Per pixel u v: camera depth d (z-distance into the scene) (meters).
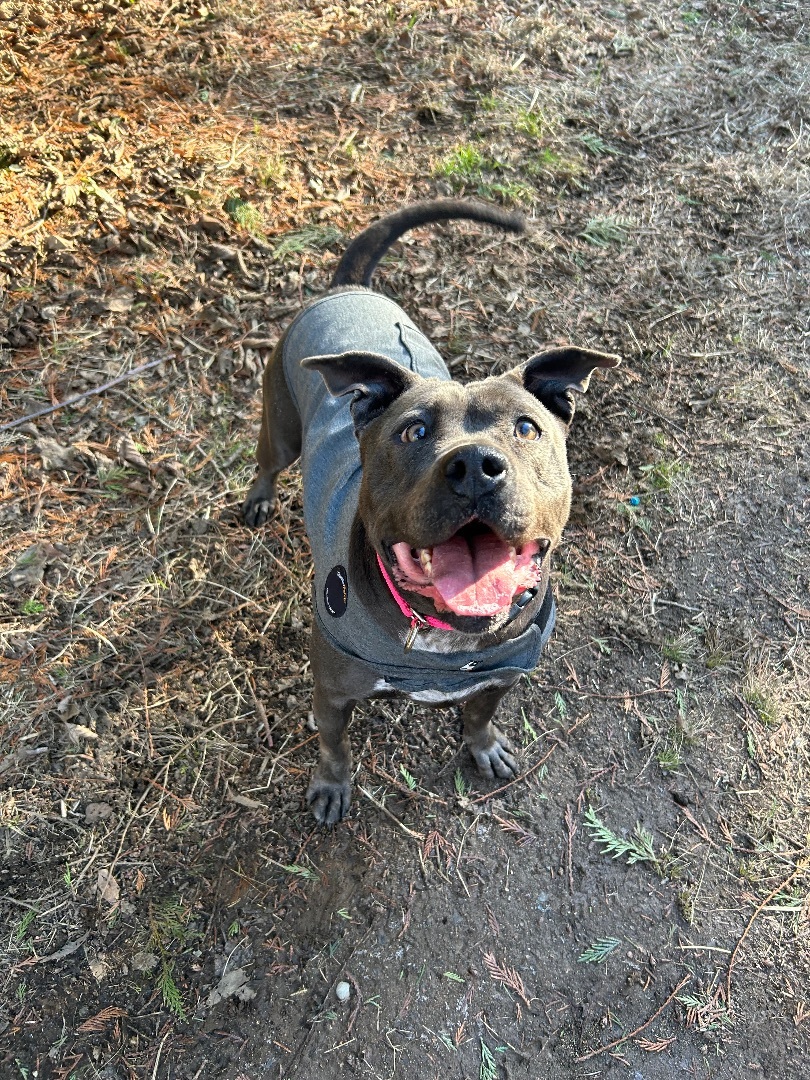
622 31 2.06
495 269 1.54
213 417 1.34
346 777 1.01
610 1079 0.88
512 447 0.67
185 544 1.21
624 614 1.20
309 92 1.80
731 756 1.09
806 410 1.44
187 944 0.92
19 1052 0.86
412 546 0.64
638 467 1.34
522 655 0.80
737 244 1.67
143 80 1.75
